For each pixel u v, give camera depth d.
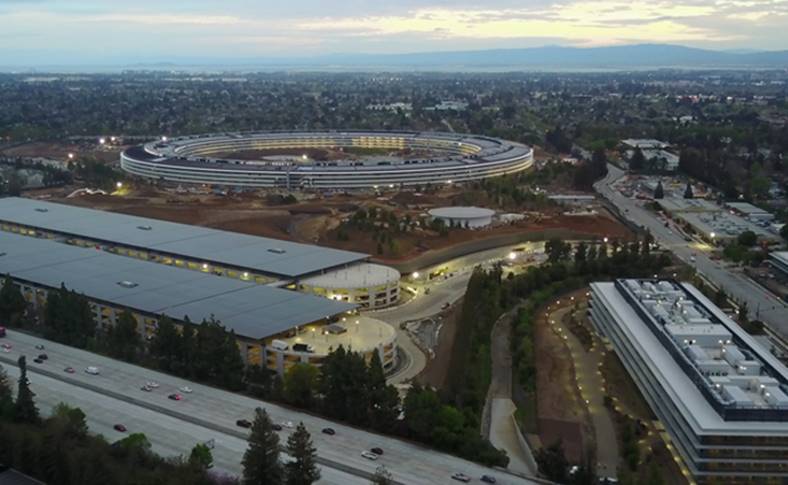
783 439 162.50
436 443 174.12
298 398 192.62
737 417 165.62
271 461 150.12
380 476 149.88
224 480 151.62
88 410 187.75
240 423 181.50
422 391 185.38
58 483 156.00
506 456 170.62
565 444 182.12
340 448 172.00
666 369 195.88
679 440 176.38
